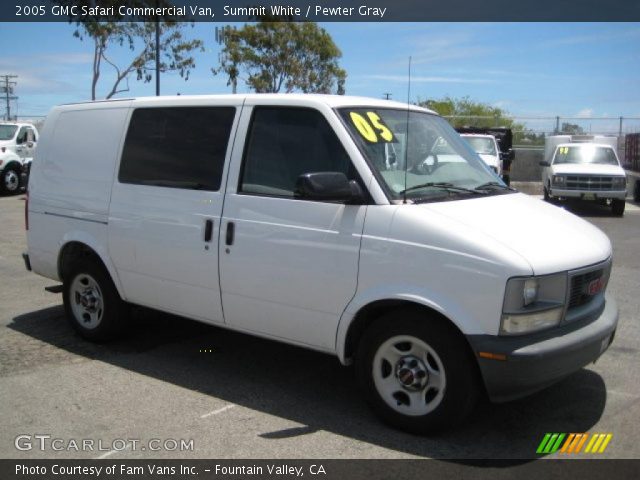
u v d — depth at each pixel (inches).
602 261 161.6
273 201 172.2
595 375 198.1
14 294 293.3
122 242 206.1
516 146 1008.2
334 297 162.1
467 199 170.6
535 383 142.7
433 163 182.7
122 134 210.5
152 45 940.6
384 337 157.4
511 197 184.4
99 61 932.6
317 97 175.2
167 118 200.4
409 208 155.2
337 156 165.8
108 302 217.6
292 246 167.6
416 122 190.1
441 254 146.9
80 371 199.5
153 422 164.9
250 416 168.6
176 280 194.2
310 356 214.7
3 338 230.8
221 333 237.9
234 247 178.2
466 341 147.6
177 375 197.0
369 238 156.0
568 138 824.9
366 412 171.5
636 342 230.5
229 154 183.5
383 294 153.6
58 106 235.0
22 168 761.6
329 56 1066.1
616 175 649.0
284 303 171.8
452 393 148.9
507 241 146.9
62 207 224.5
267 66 1042.1
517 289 140.7
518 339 142.1
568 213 185.9
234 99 187.3
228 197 180.9
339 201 162.6
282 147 175.3
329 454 148.9
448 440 155.4
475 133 808.9
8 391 183.8
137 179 203.6
